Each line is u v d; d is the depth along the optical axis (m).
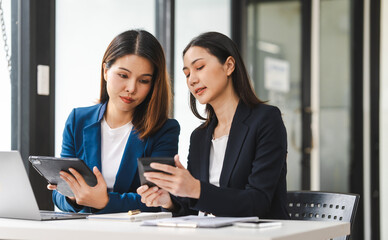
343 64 5.62
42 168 1.99
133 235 1.48
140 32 2.38
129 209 2.15
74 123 2.47
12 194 1.87
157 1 3.70
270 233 1.46
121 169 2.36
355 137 5.69
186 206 2.09
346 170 5.65
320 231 1.64
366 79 5.68
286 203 2.10
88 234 1.54
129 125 2.44
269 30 4.74
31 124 2.80
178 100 3.79
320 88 5.27
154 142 2.41
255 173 1.98
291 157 4.98
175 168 1.75
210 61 2.11
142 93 2.35
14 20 2.81
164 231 1.50
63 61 3.01
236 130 2.09
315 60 5.20
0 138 2.74
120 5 3.40
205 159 2.16
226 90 2.16
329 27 5.40
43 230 1.60
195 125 3.92
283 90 4.91
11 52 2.79
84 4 3.14
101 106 2.48
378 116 5.61
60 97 2.99
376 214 5.57
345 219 2.15
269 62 4.74
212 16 4.17
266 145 2.02
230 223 1.65
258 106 2.12
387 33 5.61
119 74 2.31
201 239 1.42
